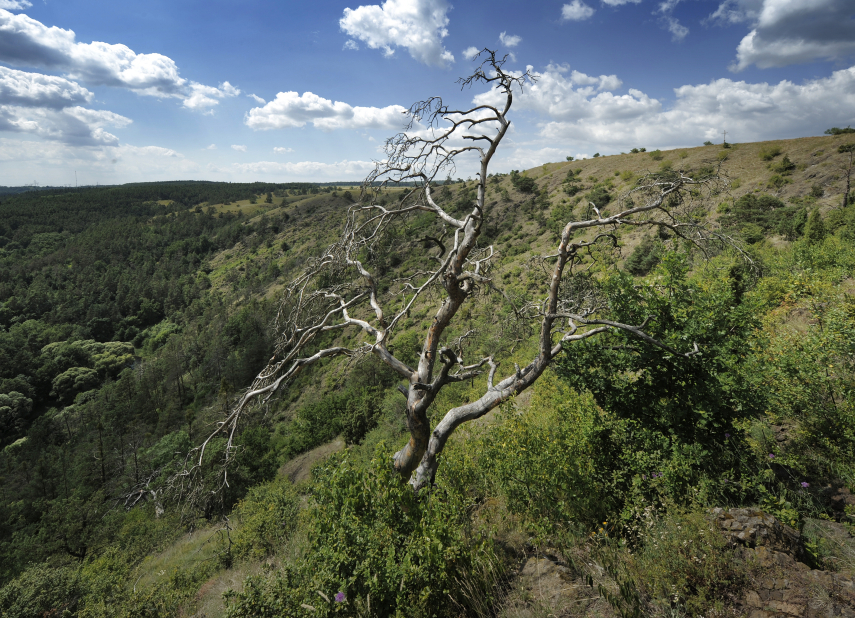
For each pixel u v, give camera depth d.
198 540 15.87
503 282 22.73
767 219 28.88
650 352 4.93
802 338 5.60
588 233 32.19
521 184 82.12
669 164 63.06
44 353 96.88
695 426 4.63
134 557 17.30
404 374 5.90
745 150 59.16
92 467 40.94
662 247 5.98
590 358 5.42
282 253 129.25
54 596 8.37
